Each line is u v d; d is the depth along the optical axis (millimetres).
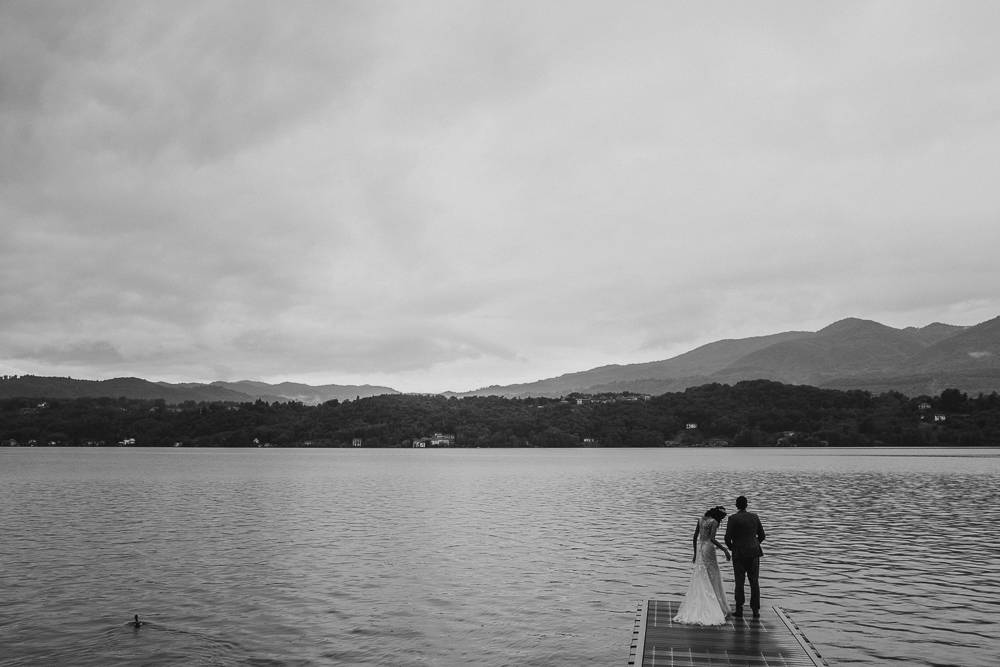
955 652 22344
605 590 30703
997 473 121500
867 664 21359
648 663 19234
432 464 188750
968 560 36938
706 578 23219
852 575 33219
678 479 114000
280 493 84875
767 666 19016
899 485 93625
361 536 46750
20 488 93250
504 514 60656
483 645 23578
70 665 22266
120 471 142125
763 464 174625
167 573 34406
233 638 24484
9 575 34062
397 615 26969
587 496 80375
